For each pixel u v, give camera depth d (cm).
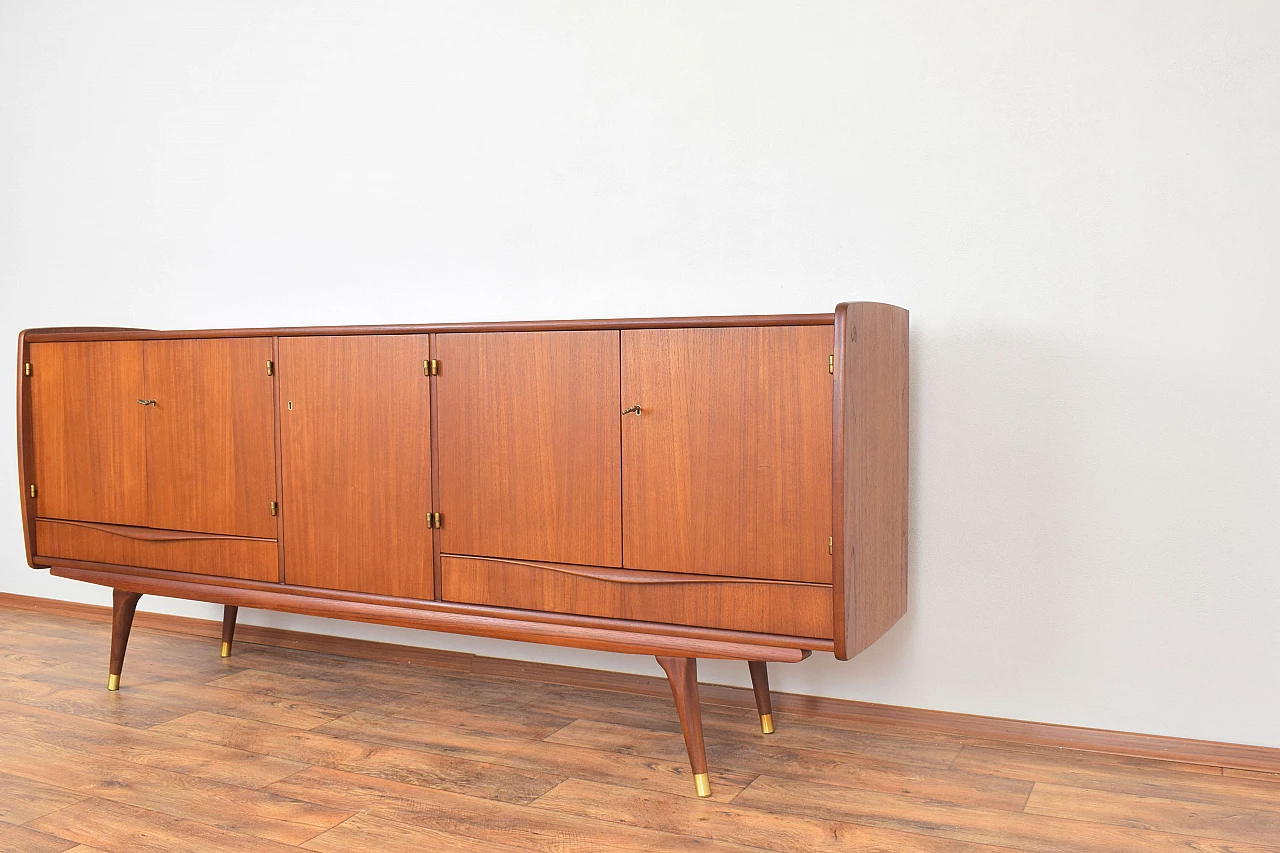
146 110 338
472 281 291
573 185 276
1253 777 212
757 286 256
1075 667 230
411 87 296
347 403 242
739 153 255
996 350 233
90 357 274
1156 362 219
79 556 282
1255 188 210
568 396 218
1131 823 191
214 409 258
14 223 367
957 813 196
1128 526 224
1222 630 217
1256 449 213
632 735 240
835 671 252
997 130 230
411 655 301
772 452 199
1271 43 207
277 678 286
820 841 185
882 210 242
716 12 256
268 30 316
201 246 333
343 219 309
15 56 361
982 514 236
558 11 275
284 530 252
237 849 184
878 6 239
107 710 259
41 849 184
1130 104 218
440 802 203
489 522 229
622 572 215
